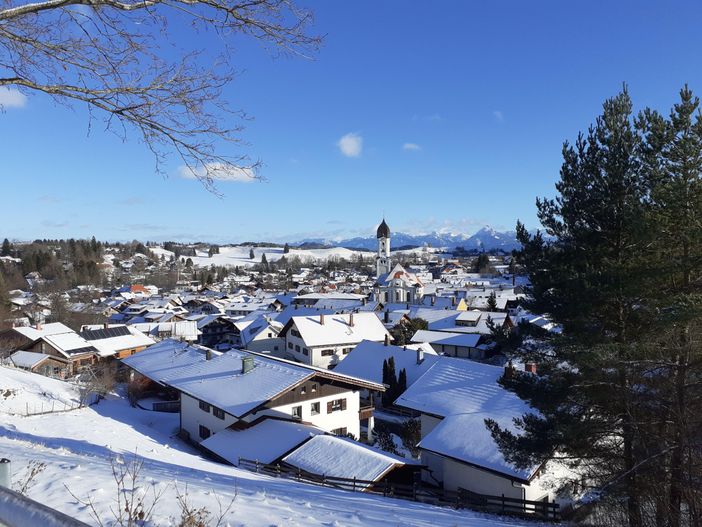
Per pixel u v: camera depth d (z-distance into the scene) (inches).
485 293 4153.5
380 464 825.5
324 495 549.3
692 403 558.9
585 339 599.8
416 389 1179.9
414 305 3508.9
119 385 1791.3
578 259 645.9
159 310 3973.9
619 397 596.4
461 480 904.9
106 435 970.7
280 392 1117.7
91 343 2252.7
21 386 1409.9
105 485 344.8
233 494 387.9
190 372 1378.0
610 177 609.6
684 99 572.4
